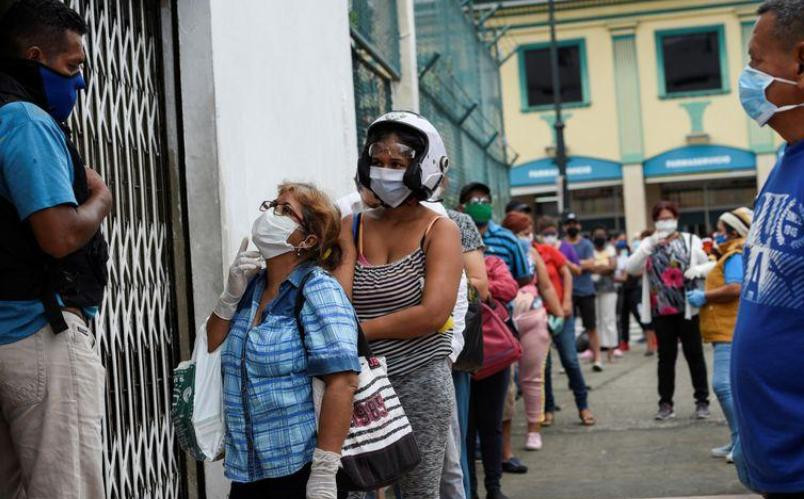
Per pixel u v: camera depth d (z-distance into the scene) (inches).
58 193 119.8
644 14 1274.6
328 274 142.7
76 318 126.2
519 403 478.6
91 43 167.8
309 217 142.2
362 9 341.7
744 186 1300.4
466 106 517.0
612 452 331.9
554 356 694.5
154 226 191.3
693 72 1273.4
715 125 1264.8
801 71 119.2
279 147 241.3
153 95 196.7
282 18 249.3
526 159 1299.2
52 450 122.3
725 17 1263.5
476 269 232.8
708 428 366.3
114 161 174.4
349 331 137.9
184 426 142.9
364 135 345.4
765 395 116.1
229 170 204.8
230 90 208.5
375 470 139.6
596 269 609.3
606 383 515.5
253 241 143.6
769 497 118.2
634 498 265.3
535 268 351.6
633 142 1278.3
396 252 164.4
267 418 137.5
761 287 117.0
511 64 1300.4
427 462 161.3
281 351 137.9
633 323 944.9
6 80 125.0
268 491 140.0
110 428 164.9
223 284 199.2
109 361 165.8
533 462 322.0
